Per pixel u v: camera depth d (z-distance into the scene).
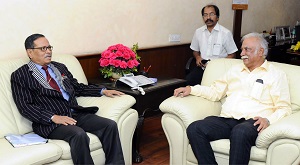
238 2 5.25
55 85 2.57
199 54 4.25
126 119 2.60
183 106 2.52
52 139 2.36
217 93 2.75
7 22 2.75
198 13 4.64
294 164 2.14
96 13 3.38
